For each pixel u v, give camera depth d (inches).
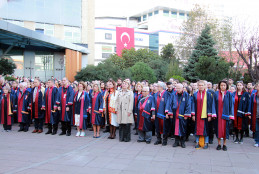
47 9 1256.2
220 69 832.9
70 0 1320.1
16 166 207.0
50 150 264.4
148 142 305.1
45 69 1217.4
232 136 366.9
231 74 900.0
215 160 229.9
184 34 1368.1
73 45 1126.4
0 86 428.5
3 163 215.6
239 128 315.3
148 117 302.4
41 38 912.9
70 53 1112.8
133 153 254.2
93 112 339.0
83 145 290.2
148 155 246.5
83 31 1363.2
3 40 964.0
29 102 387.5
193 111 277.4
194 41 1289.4
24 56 1167.0
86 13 1369.3
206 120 274.5
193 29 1322.6
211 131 304.2
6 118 386.0
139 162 221.8
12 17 1165.7
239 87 331.0
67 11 1310.3
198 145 280.4
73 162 220.5
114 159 231.1
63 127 360.2
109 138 334.6
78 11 1349.7
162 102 296.0
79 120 344.2
